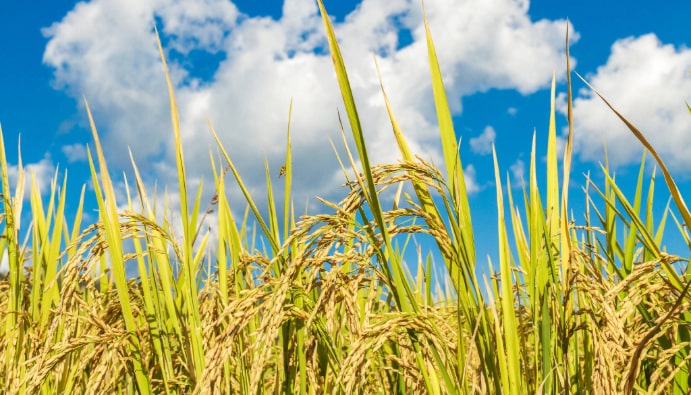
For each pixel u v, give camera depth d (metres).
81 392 1.06
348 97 0.76
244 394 1.00
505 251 0.84
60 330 1.13
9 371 1.04
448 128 0.83
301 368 0.94
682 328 0.91
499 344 0.82
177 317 1.07
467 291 0.86
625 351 0.78
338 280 0.88
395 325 0.81
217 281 1.10
